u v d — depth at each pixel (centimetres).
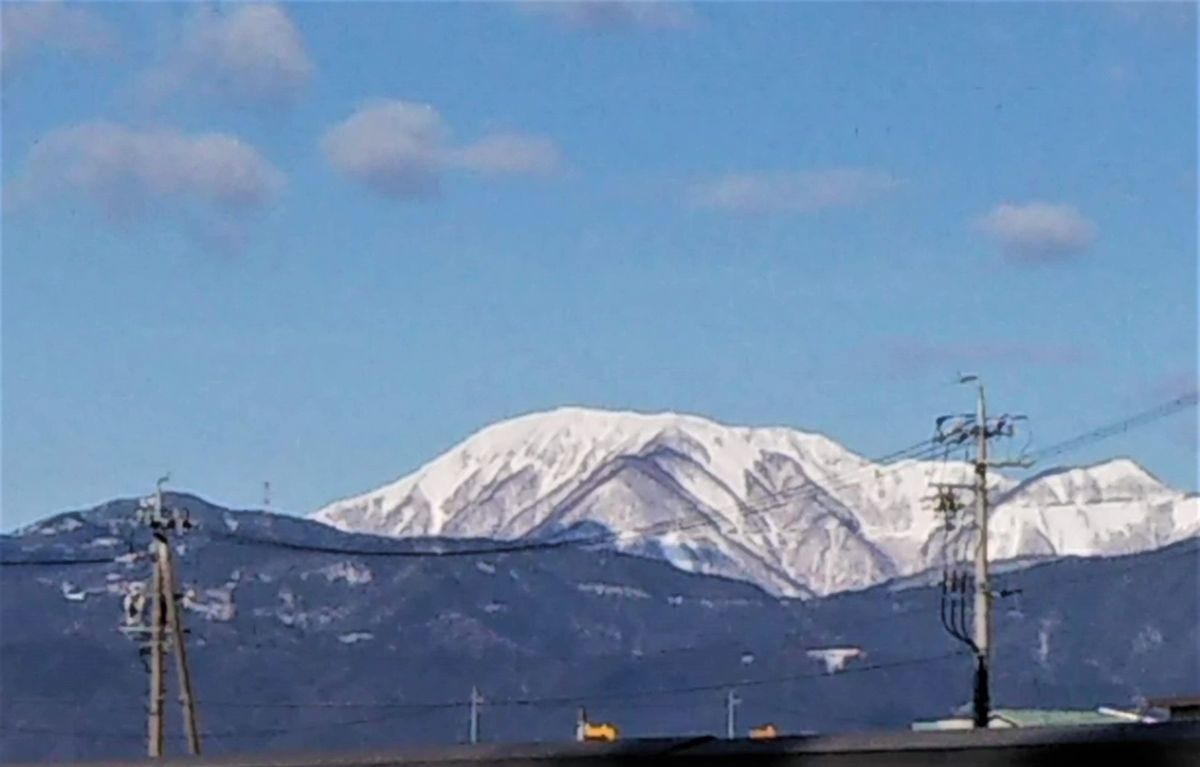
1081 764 1559
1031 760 1577
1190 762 1519
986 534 6175
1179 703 5978
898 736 1650
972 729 1675
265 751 1964
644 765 1702
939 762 1611
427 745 1939
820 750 1648
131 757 2198
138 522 6994
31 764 2103
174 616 6375
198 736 6369
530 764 1755
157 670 6306
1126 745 1547
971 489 6222
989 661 5994
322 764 1850
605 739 1820
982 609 6044
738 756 1675
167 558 6412
